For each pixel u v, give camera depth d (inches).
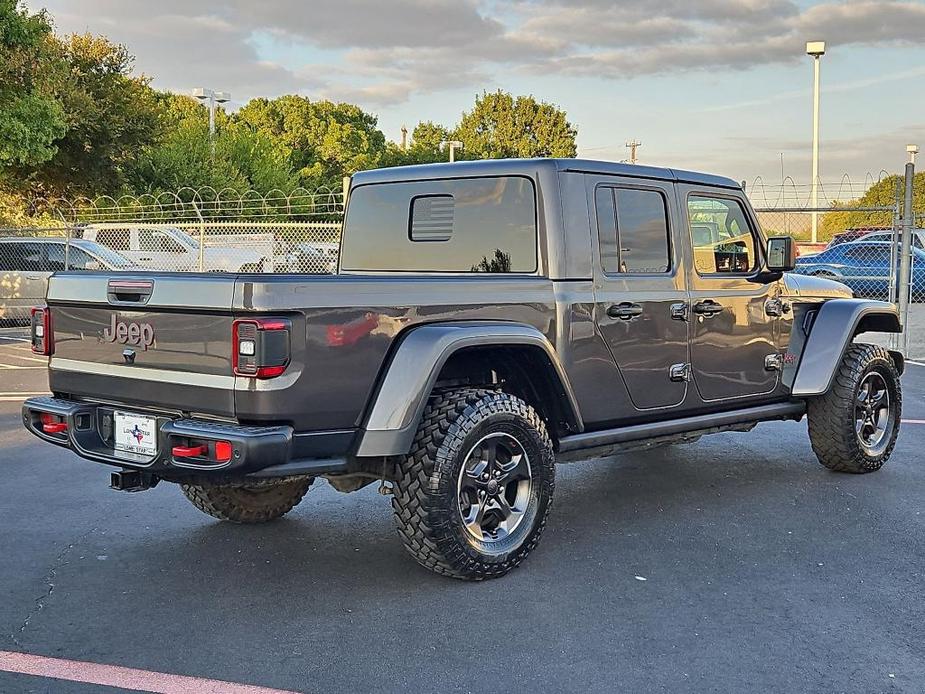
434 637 149.5
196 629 152.5
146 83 1201.4
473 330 167.5
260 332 146.0
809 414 252.7
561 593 168.7
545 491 181.5
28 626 153.3
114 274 165.5
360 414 158.4
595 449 202.5
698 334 215.2
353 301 156.3
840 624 154.7
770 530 206.8
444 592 169.2
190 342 154.1
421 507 164.6
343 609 161.2
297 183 1455.5
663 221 209.3
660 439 213.2
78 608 161.3
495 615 158.6
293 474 154.6
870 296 748.6
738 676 135.9
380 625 154.3
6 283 634.8
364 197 223.0
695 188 217.5
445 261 205.5
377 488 244.7
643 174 205.3
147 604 163.3
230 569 181.6
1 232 709.3
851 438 248.4
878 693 130.9
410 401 159.2
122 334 163.8
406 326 163.8
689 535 203.5
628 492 239.9
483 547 172.6
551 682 134.0
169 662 140.2
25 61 701.3
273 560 187.0
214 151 1305.4
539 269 188.7
